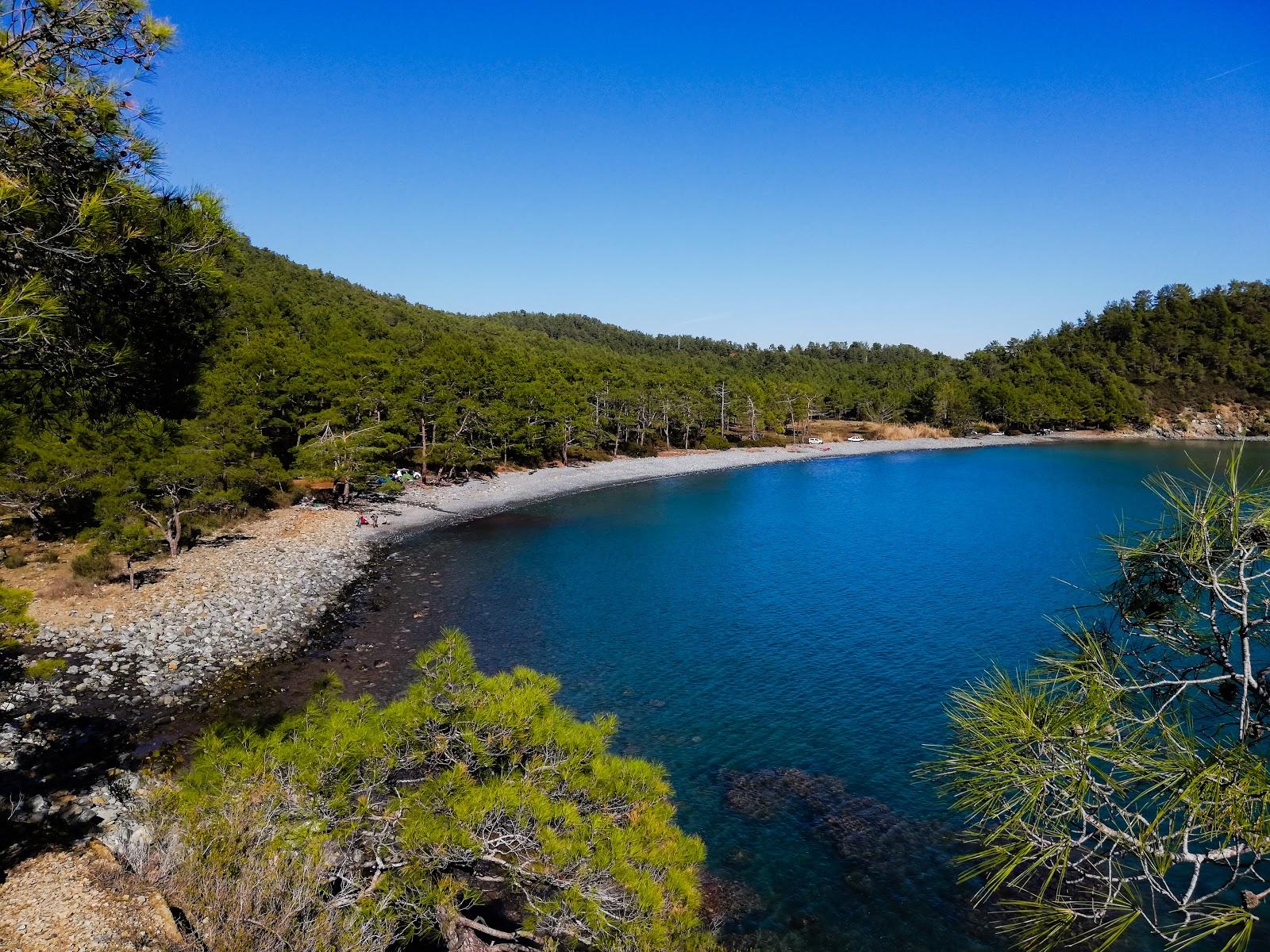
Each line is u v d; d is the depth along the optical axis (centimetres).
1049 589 3909
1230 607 405
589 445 10194
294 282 14562
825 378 19050
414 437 7575
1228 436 14725
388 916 870
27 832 1302
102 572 3450
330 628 3244
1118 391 16362
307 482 6594
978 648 3077
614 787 963
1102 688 424
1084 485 8219
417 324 14888
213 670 2623
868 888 1656
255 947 792
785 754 2244
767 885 1666
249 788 893
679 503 7206
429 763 967
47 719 2105
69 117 628
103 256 707
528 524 5947
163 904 1000
